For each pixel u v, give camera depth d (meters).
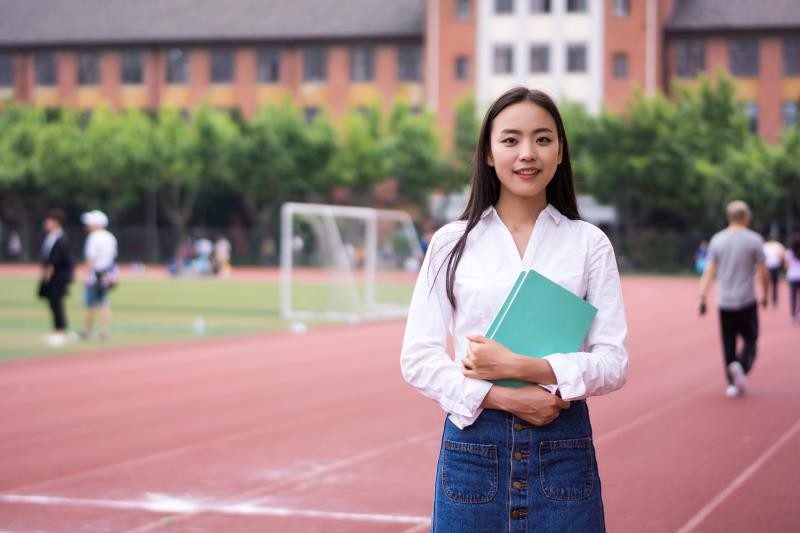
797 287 21.23
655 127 53.28
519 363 2.95
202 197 62.12
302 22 65.81
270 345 17.06
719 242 10.62
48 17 69.88
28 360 14.48
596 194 54.34
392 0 66.12
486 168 3.18
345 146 57.91
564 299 3.01
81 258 61.34
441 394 3.05
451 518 3.04
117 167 57.59
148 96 67.69
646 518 5.96
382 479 7.09
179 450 8.13
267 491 6.77
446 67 61.47
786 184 50.28
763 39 60.19
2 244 61.62
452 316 3.18
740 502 6.34
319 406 10.41
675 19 61.31
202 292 33.06
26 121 60.00
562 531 3.00
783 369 13.31
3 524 6.00
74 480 7.12
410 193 57.75
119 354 15.38
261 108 59.62
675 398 10.73
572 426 3.07
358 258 25.41
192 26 67.25
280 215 58.53
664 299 31.45
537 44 60.09
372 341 17.94
